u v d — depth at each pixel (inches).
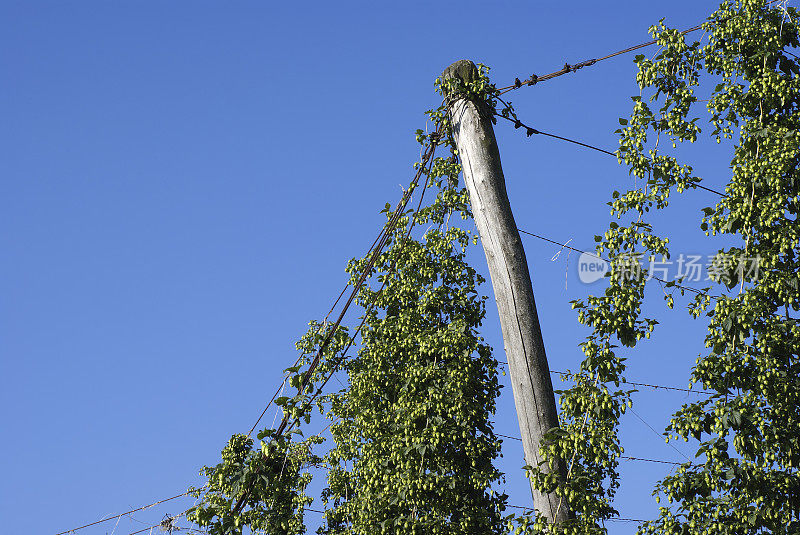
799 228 385.1
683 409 376.8
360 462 514.0
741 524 358.0
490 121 421.4
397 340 504.1
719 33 421.7
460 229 525.7
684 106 417.7
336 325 475.5
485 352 493.4
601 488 468.1
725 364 373.7
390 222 498.0
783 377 368.5
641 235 392.2
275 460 450.0
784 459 365.1
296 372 457.7
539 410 357.7
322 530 533.0
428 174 475.5
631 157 414.0
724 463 364.8
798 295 374.6
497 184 399.5
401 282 520.4
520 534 342.3
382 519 471.5
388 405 499.5
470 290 521.3
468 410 470.0
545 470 350.3
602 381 363.3
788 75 416.2
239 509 438.0
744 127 409.4
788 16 418.6
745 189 396.8
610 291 377.7
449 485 457.1
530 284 380.8
